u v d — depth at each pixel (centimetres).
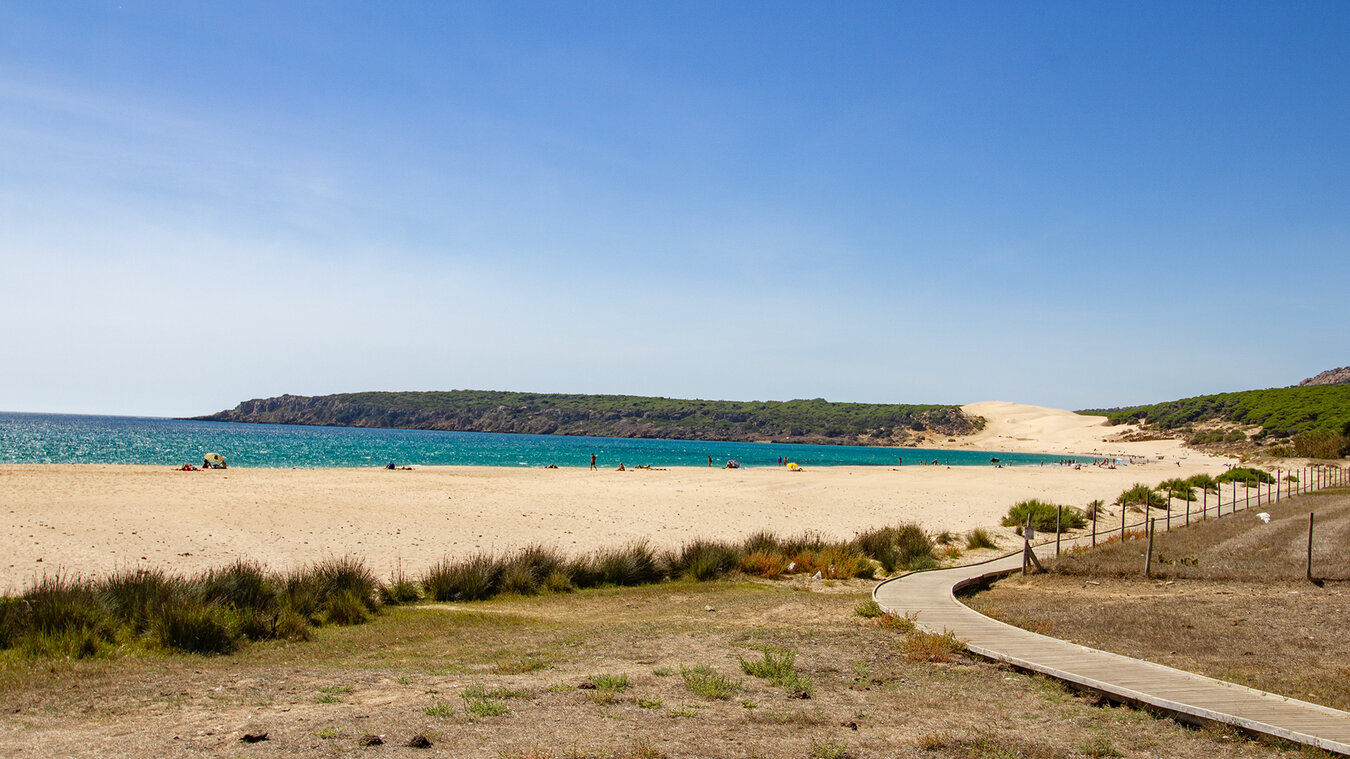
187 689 650
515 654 836
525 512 2409
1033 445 15325
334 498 2569
